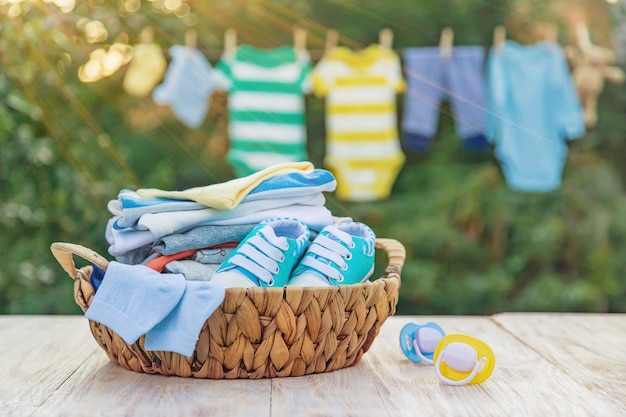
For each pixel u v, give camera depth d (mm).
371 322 1157
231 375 1088
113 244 1219
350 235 1186
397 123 4488
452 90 3115
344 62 3186
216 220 1180
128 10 4027
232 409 949
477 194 4449
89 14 3529
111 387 1058
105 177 3713
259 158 3158
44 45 3152
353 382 1088
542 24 4355
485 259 4465
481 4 4500
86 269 1209
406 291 4391
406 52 3125
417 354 1199
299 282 1141
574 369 1182
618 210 4461
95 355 1264
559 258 4480
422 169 4504
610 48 4195
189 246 1161
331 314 1098
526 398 1016
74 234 3590
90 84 3783
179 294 1044
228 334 1067
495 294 4422
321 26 4504
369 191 3230
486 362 1090
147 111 4082
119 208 1272
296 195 1229
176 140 4188
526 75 3158
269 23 4445
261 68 3154
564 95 3164
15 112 3238
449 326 1518
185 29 4289
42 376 1125
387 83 3176
